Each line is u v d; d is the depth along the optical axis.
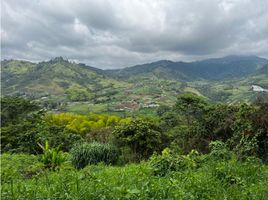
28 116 42.47
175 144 16.25
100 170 11.21
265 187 5.68
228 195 5.19
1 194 4.97
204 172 7.09
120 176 7.38
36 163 13.93
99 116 45.56
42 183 7.28
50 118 44.38
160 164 7.76
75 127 38.81
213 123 14.37
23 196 4.86
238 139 10.48
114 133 19.30
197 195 5.20
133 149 18.77
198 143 14.75
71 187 5.38
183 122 20.23
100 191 4.86
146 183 5.11
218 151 8.62
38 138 27.86
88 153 15.05
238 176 6.55
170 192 4.93
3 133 33.41
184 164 7.96
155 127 19.94
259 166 7.62
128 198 4.41
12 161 15.91
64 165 12.73
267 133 9.53
